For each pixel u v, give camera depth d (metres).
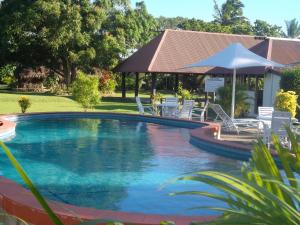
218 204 7.41
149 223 5.17
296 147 1.95
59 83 45.59
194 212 7.09
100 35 41.41
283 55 30.41
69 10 39.09
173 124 20.25
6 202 6.10
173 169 10.71
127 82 50.69
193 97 35.50
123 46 41.81
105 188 8.73
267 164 1.83
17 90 44.03
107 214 5.43
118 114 22.30
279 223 1.32
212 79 23.39
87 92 23.17
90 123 20.41
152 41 35.12
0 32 40.62
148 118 21.55
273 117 12.96
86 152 12.89
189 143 14.92
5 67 45.19
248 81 32.25
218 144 13.22
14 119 20.14
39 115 21.19
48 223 5.56
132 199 7.88
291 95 18.22
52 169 10.48
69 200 7.88
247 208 1.42
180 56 33.03
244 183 1.41
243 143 14.93
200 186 8.59
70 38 40.09
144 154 12.73
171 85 49.78
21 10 39.62
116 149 13.50
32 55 43.59
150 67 31.50
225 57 19.36
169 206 7.43
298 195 1.39
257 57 19.55
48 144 14.20
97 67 42.75
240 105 22.14
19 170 1.35
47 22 39.59
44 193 8.34
